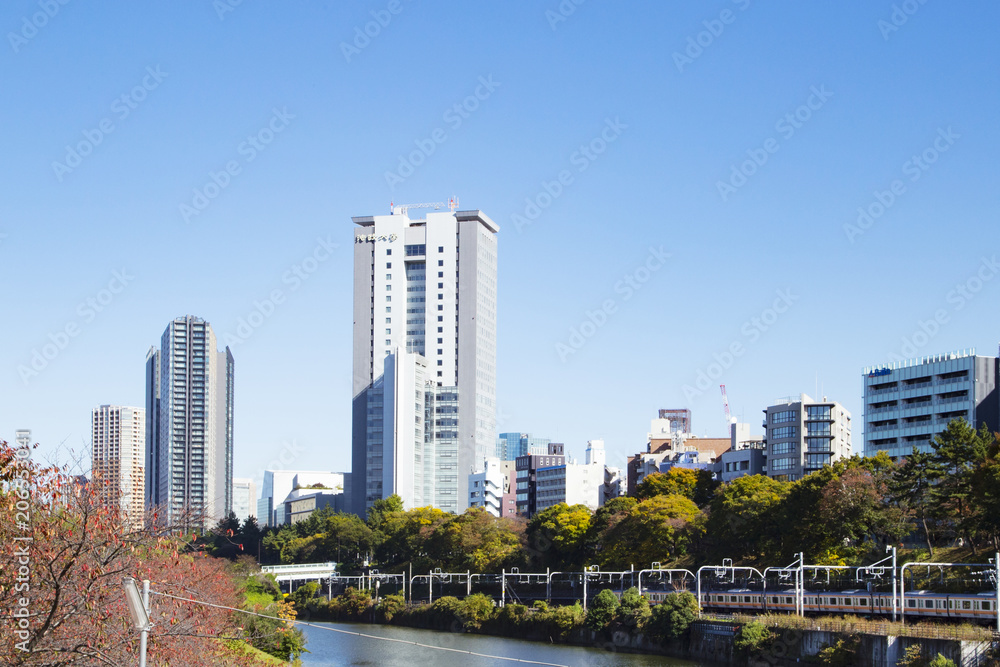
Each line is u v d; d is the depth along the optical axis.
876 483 150.38
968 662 96.00
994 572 119.38
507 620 182.38
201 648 63.41
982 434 152.88
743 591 156.00
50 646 44.94
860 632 110.12
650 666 129.38
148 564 54.06
